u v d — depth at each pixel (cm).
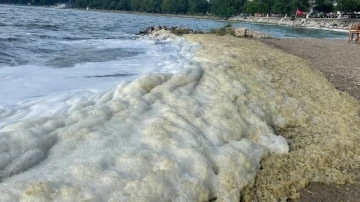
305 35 5066
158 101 764
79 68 1199
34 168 489
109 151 539
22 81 958
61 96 807
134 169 507
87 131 584
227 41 2214
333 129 826
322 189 591
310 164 650
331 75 1427
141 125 643
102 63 1326
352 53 2189
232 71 1096
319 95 1067
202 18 11375
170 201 472
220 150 612
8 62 1217
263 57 1502
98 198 441
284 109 898
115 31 3400
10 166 478
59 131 571
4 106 730
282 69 1331
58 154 527
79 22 4619
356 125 855
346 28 7394
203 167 543
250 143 664
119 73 1138
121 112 679
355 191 596
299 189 583
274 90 1002
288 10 9925
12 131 536
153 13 13562
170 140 591
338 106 984
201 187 505
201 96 844
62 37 2319
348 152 718
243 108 815
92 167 487
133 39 2522
